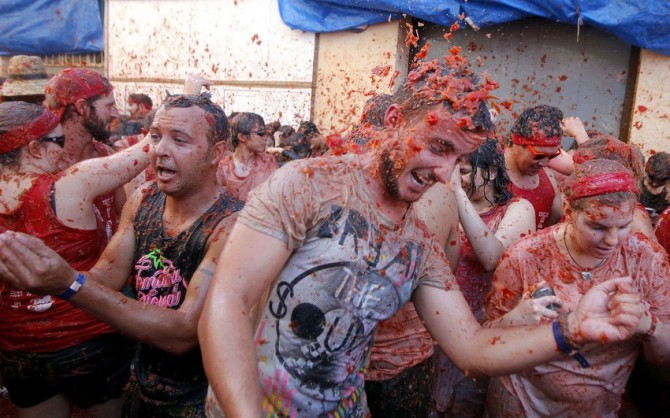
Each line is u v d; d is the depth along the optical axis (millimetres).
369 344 1752
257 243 1398
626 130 6375
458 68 1454
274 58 8773
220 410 1637
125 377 2775
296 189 1434
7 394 3512
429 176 1436
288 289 1492
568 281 2154
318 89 8359
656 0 5613
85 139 3049
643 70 6047
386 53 7488
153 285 2205
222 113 2260
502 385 2377
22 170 2492
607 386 2191
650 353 2086
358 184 1512
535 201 3357
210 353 1314
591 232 1982
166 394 2172
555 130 3129
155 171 2156
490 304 2354
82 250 2533
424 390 2605
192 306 1993
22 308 2475
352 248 1473
